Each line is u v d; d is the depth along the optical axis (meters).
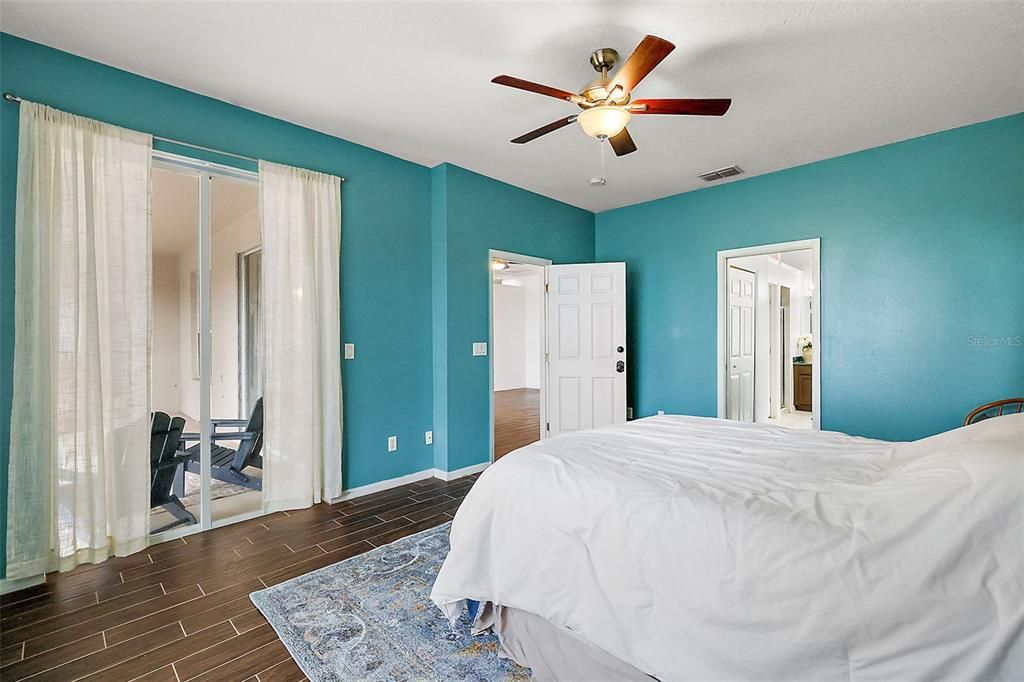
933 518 1.04
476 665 1.61
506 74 2.48
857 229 3.55
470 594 1.65
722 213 4.32
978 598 0.93
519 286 11.05
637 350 4.95
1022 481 1.00
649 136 3.26
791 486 1.47
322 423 3.23
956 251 3.15
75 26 2.09
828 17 2.02
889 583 1.00
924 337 3.28
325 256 3.20
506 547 1.63
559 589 1.46
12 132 2.13
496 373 10.58
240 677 1.56
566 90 2.65
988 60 2.34
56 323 2.18
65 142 2.22
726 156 3.63
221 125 2.79
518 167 3.93
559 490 1.60
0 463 2.10
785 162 3.76
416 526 2.86
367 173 3.51
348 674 1.56
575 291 4.76
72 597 2.04
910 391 3.33
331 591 2.09
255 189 3.12
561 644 1.49
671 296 4.69
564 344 4.79
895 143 3.38
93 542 2.30
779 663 1.06
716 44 2.21
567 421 4.79
